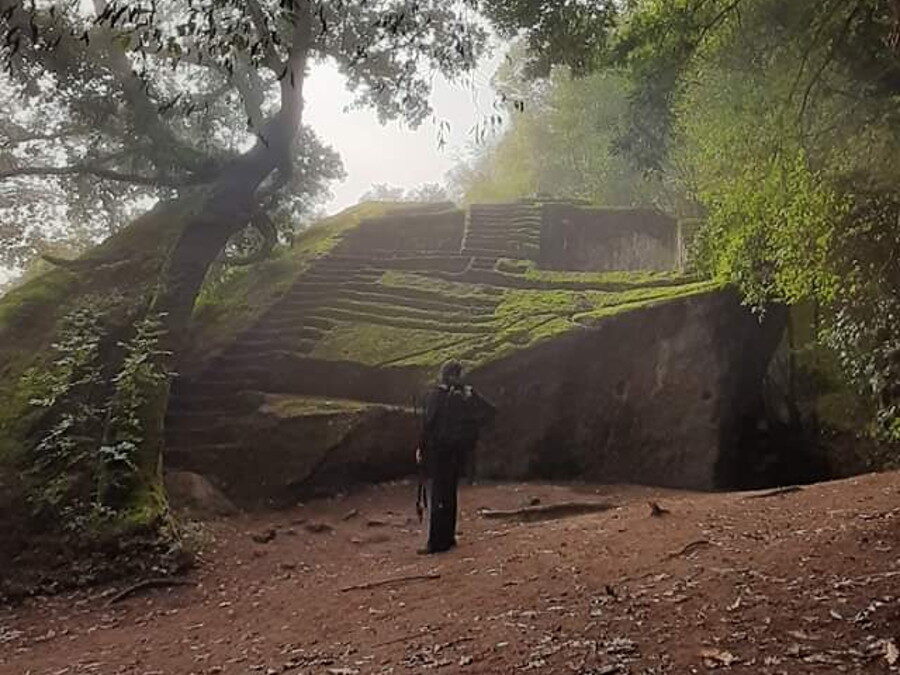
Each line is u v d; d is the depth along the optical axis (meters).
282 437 11.02
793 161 8.82
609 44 9.20
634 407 12.22
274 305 14.48
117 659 5.46
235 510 10.06
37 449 8.38
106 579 7.55
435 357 12.58
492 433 12.02
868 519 6.57
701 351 12.02
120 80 11.07
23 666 5.51
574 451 12.17
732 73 9.01
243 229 14.02
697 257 12.42
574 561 6.43
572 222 19.08
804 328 13.10
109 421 8.69
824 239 8.81
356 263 16.78
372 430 11.26
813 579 5.15
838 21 7.94
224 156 12.49
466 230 18.22
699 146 10.42
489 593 5.84
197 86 12.53
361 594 6.33
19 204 12.85
